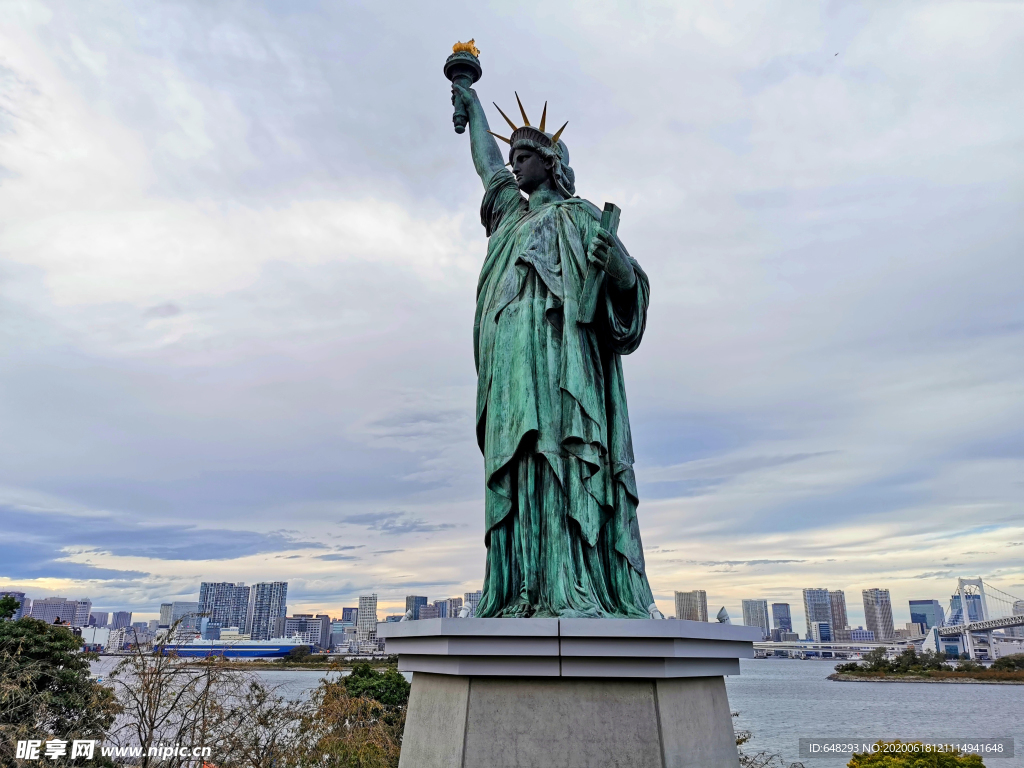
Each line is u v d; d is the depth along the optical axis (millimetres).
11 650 52688
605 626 16109
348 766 49000
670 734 15836
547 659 16250
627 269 22094
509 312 22781
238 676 46750
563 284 22812
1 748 43625
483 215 28375
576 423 20969
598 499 20875
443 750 16578
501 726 16078
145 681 42938
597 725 15828
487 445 21922
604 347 23516
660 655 15859
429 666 17656
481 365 23594
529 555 20266
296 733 50719
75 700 50000
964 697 173375
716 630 17422
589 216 24250
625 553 21078
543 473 20828
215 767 44812
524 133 26047
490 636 16406
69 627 64500
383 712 64250
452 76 32062
